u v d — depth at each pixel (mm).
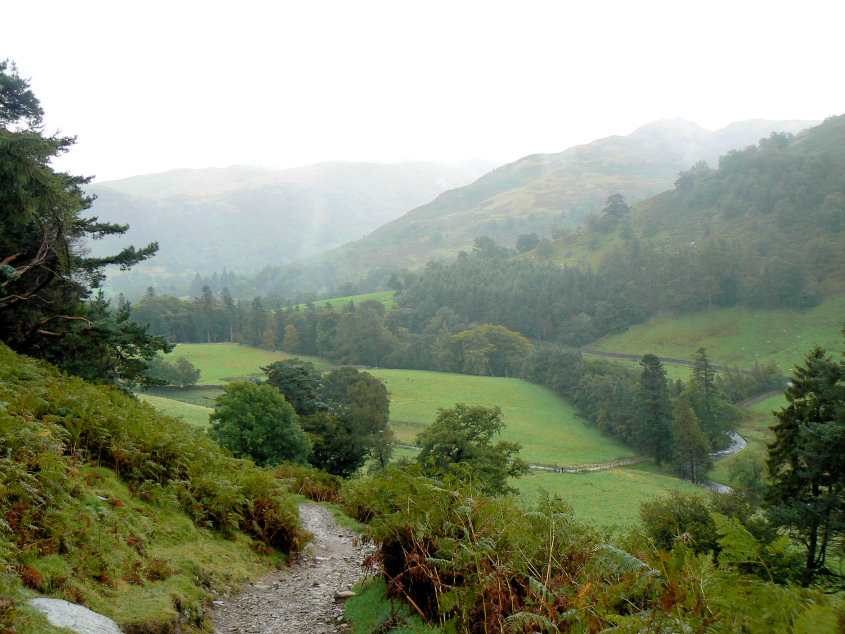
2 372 11305
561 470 63219
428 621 5918
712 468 68062
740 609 3541
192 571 7758
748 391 101875
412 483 7535
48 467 7117
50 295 21266
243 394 30031
